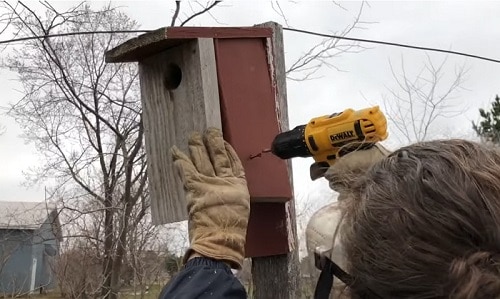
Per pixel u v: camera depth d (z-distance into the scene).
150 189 2.17
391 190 0.92
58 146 6.56
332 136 1.72
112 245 5.73
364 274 0.92
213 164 1.75
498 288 0.80
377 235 0.90
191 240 1.61
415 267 0.86
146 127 2.18
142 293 6.07
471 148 0.96
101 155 5.96
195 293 1.41
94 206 6.03
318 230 1.13
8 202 11.05
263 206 2.17
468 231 0.85
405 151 0.99
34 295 9.18
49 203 7.50
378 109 1.68
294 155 1.85
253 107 2.08
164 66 2.11
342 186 1.20
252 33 2.12
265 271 2.49
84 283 6.20
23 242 7.19
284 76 2.64
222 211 1.60
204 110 1.95
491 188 0.88
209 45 1.99
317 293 1.02
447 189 0.88
